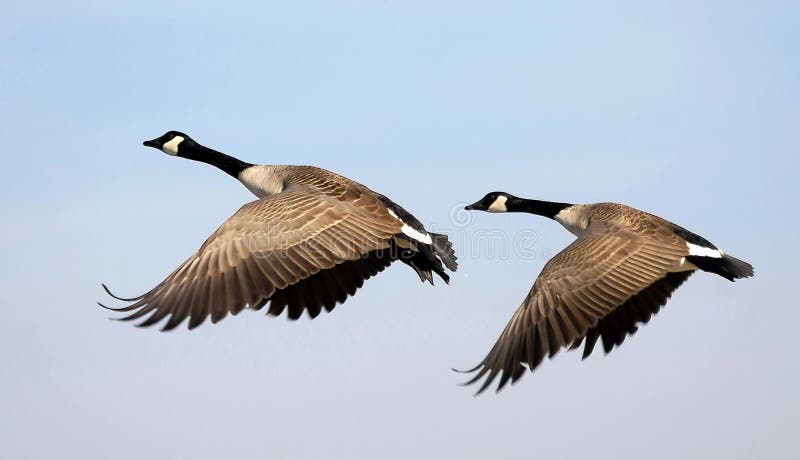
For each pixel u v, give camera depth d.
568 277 15.82
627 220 17.52
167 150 21.53
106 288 14.53
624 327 16.44
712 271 17.16
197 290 14.62
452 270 17.31
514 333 15.44
